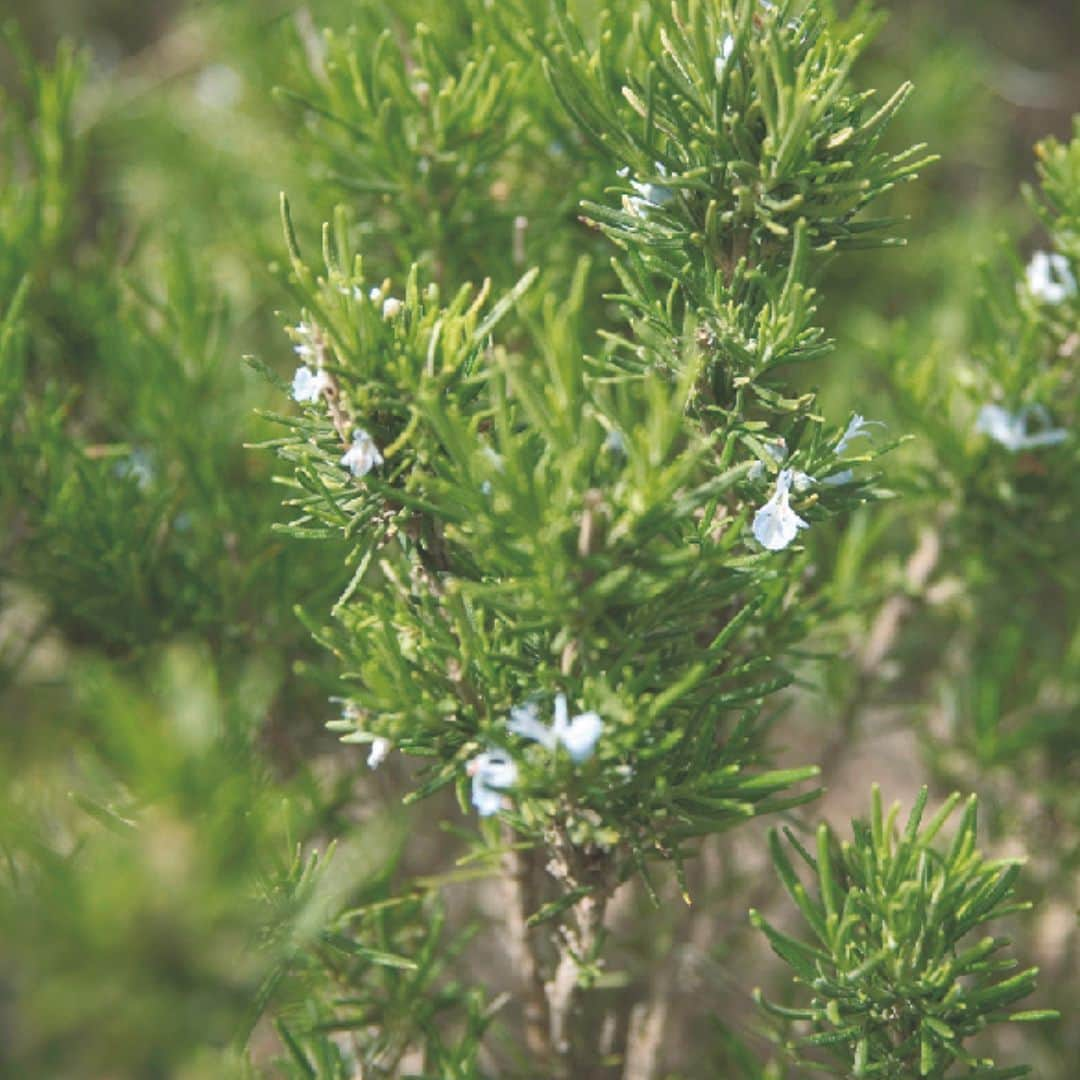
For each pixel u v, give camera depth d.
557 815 0.66
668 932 0.78
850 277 0.96
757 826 0.83
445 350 0.65
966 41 1.08
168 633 0.75
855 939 0.68
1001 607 0.79
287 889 0.66
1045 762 0.80
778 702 0.80
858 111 0.67
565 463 0.63
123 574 0.74
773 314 0.66
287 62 0.82
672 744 0.65
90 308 0.78
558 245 0.76
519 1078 0.75
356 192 0.76
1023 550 0.78
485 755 0.65
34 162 0.78
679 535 0.66
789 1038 0.73
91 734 0.72
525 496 0.63
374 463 0.66
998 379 0.75
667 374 0.67
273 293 0.83
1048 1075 0.79
